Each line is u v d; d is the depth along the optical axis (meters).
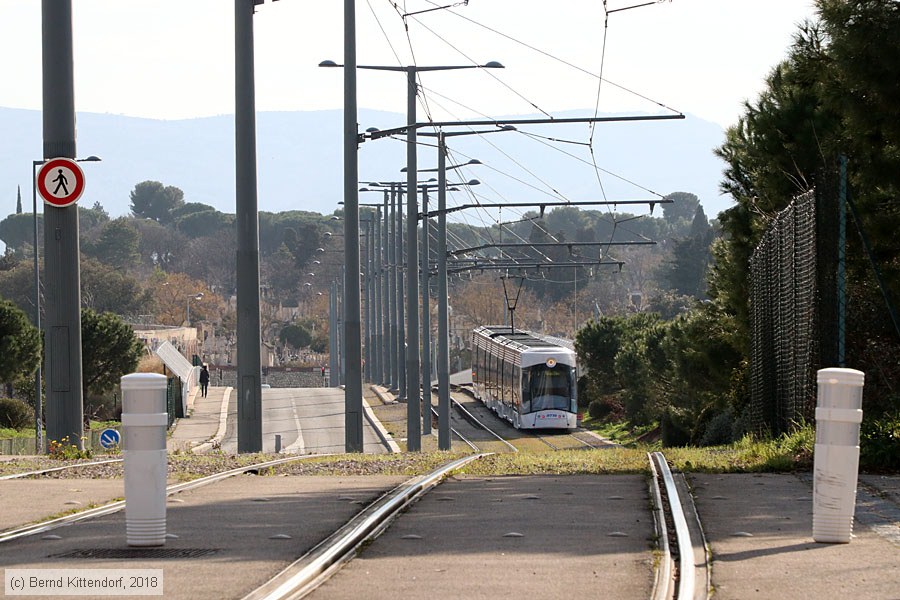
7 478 39.94
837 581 19.94
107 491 34.19
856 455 23.70
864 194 49.06
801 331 48.97
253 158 66.44
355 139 82.88
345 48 83.12
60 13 52.47
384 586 19.75
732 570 20.86
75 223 53.88
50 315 53.88
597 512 28.73
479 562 21.91
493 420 165.12
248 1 66.06
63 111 52.84
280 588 19.09
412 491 33.28
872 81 44.53
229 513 28.66
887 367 50.38
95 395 155.38
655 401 143.75
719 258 79.69
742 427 76.31
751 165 66.56
